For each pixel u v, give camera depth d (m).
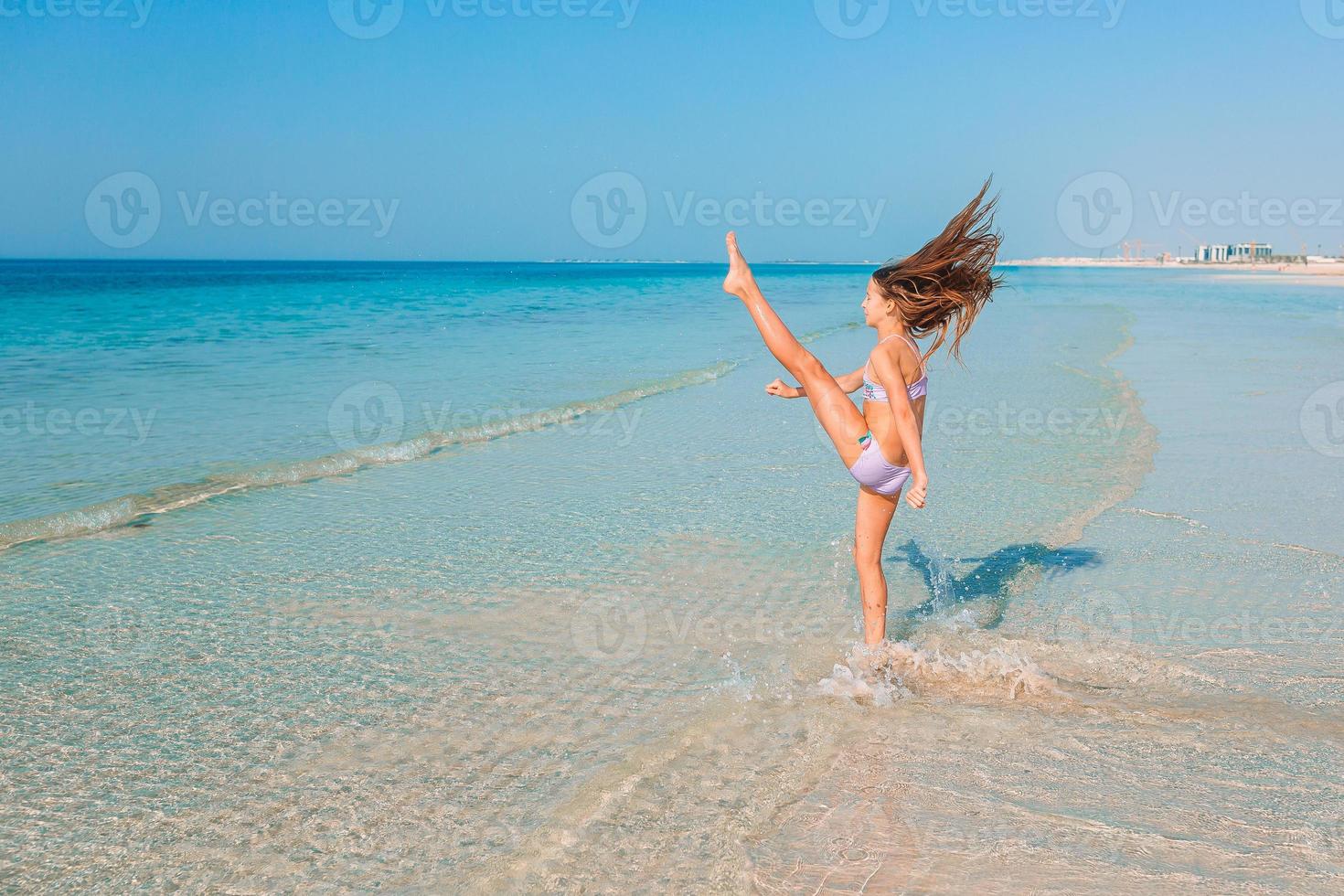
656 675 3.82
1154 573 5.04
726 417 9.87
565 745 3.24
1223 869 2.52
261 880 2.51
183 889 2.47
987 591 4.80
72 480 6.80
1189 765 3.10
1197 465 7.49
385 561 5.21
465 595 4.70
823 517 6.12
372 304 28.50
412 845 2.66
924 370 3.97
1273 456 7.80
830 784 2.98
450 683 3.72
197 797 2.91
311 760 3.13
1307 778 3.01
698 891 2.45
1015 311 28.08
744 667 3.90
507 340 17.42
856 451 3.92
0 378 11.66
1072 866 2.54
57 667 3.84
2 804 2.85
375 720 3.41
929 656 3.97
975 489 6.79
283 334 18.16
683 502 6.49
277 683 3.71
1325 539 5.59
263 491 6.70
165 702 3.54
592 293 39.47
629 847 2.64
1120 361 14.72
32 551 5.33
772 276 78.25
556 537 5.68
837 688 3.68
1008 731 3.35
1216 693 3.66
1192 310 28.83
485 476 7.23
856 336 18.31
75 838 2.69
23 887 2.46
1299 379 12.59
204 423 8.98
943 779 3.01
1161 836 2.68
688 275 80.06
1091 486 6.84
